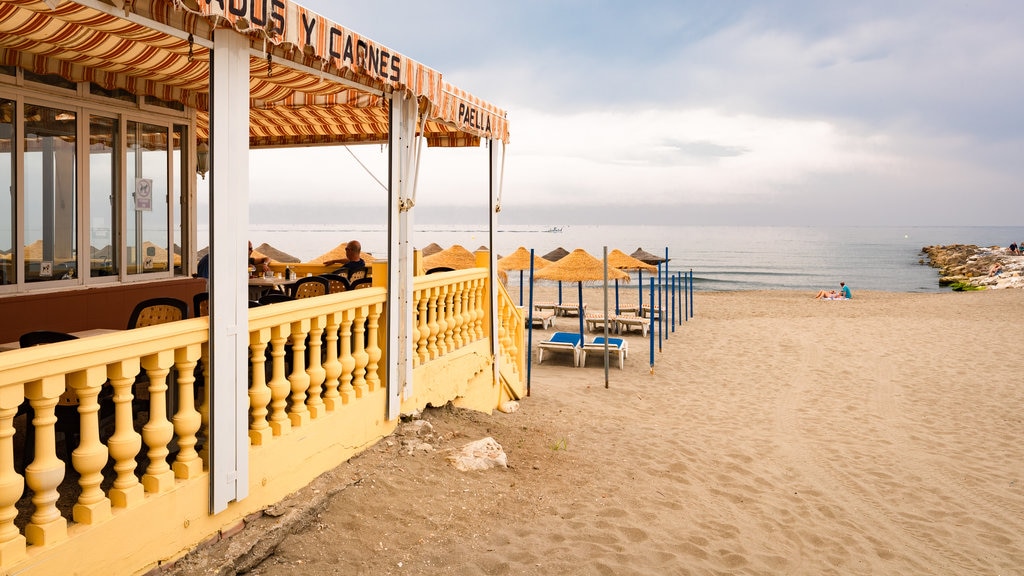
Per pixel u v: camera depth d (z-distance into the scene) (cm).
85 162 636
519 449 691
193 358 368
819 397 1183
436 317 723
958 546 603
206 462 384
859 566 545
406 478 531
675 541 525
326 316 498
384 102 720
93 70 611
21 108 573
